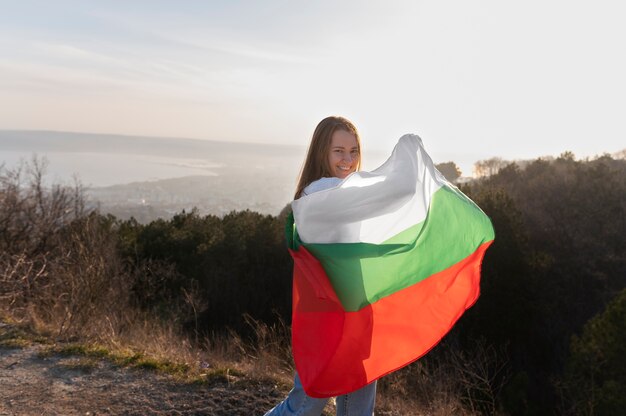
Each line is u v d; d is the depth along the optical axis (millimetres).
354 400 2105
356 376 1926
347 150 2102
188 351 4766
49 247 9859
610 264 17828
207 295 15844
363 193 1844
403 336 2021
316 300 1850
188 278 15633
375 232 1928
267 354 4508
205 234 18703
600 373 9289
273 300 17531
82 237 9148
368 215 1866
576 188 20906
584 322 16219
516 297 14805
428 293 2068
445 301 2121
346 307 1877
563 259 18297
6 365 4168
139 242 17594
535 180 23297
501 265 14953
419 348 2045
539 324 15469
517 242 15461
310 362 1841
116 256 9922
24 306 6230
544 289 16281
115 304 6906
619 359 9070
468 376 6723
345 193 1823
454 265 2115
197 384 3848
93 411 3426
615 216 19328
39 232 9938
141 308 10773
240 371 4098
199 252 17469
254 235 18781
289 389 3811
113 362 4258
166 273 13781
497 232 15320
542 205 20953
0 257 7930
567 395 9828
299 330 1843
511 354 14523
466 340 13719
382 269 1944
